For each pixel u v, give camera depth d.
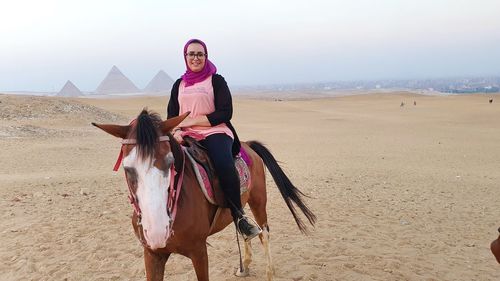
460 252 6.95
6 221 8.18
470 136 32.16
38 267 5.98
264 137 31.20
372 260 6.38
